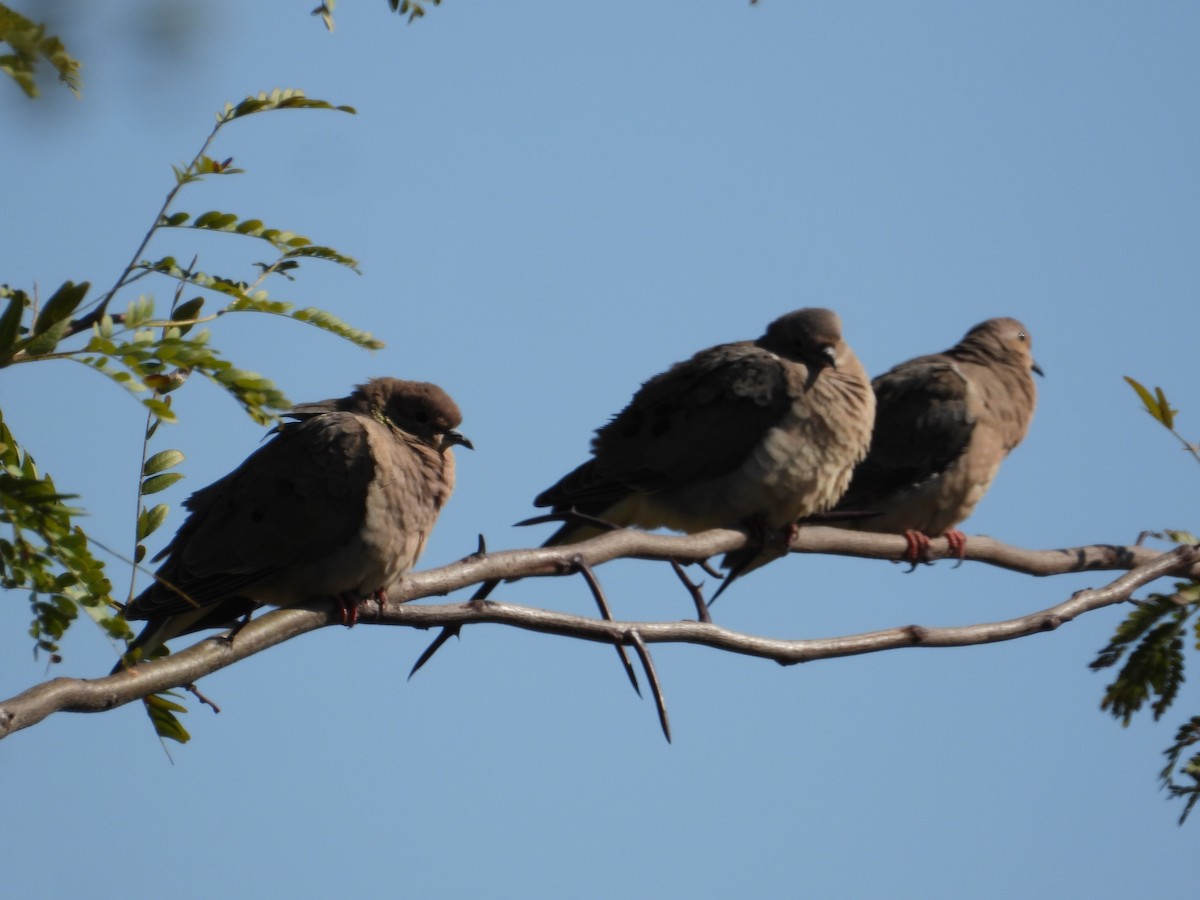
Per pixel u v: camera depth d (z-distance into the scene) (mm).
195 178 7480
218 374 6738
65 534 6656
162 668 7742
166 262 7387
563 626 8820
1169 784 11250
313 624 8859
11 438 7098
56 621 6914
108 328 6688
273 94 7641
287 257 7832
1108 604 11188
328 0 8359
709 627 9109
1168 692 11961
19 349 6336
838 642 9477
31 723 6840
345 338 7508
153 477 8406
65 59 5320
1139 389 11203
